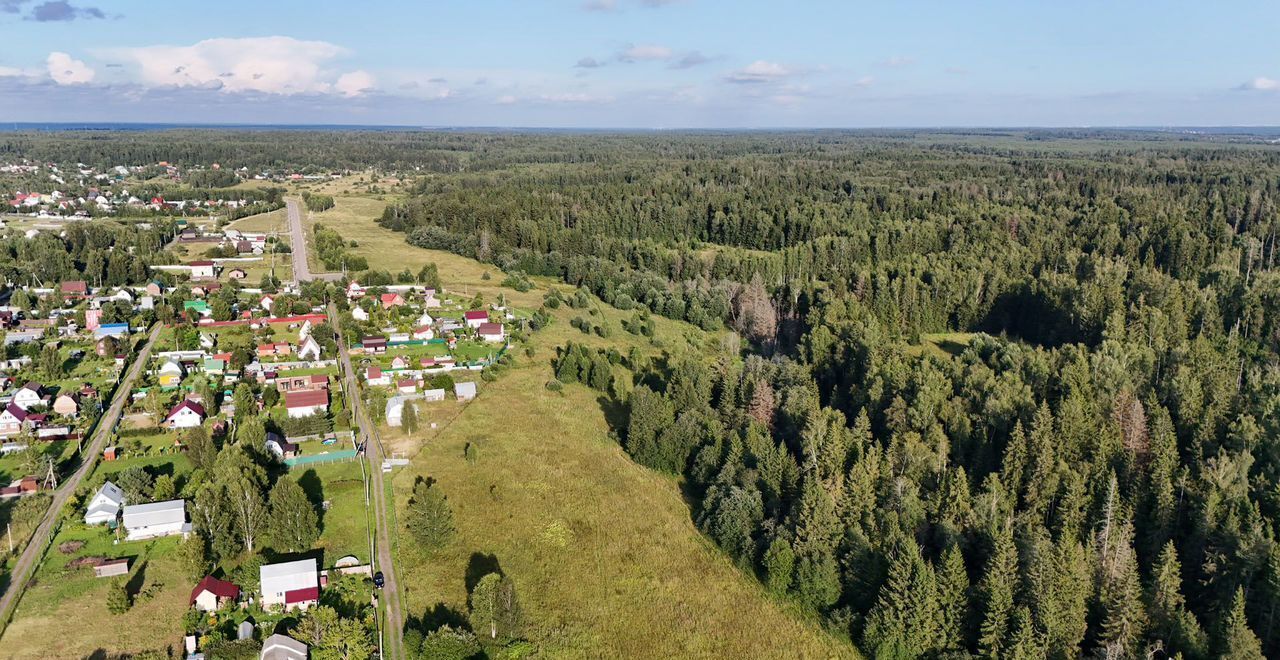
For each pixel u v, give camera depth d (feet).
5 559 268.41
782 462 329.31
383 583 265.13
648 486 347.36
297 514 277.85
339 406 412.98
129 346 474.49
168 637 231.91
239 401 392.27
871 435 354.54
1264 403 347.15
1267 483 288.71
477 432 392.68
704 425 375.04
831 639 252.83
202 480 315.78
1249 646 218.38
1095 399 363.15
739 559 289.53
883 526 279.69
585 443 387.96
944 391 381.60
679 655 243.60
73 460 340.80
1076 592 236.02
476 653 234.99
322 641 228.63
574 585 274.36
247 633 232.53
